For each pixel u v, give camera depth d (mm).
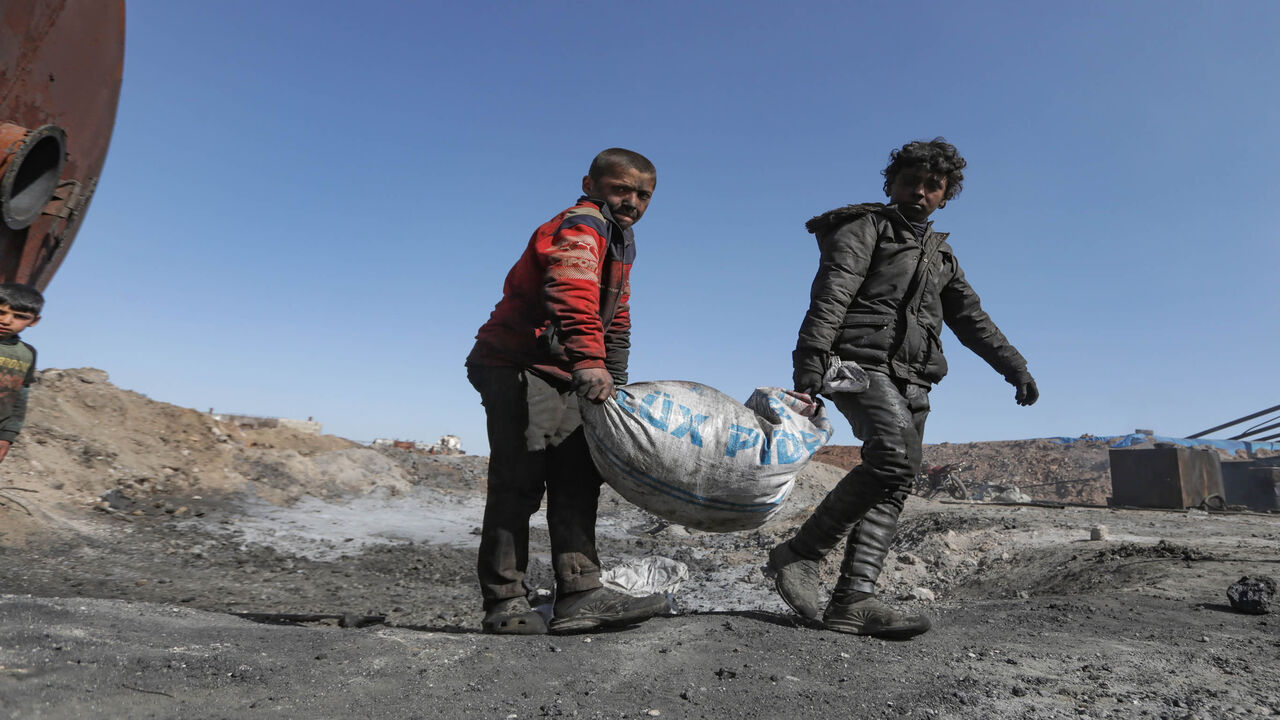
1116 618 3254
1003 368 3180
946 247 3004
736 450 2135
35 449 8602
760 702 1751
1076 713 1810
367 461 13141
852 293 2750
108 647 1713
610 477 2236
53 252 7227
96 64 7570
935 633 2738
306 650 1894
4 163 6254
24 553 6242
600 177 2502
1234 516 12664
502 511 2404
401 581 6941
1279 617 3428
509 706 1604
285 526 9344
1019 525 8500
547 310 2193
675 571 3199
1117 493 16141
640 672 1921
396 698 1593
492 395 2410
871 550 2709
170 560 6895
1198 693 2057
